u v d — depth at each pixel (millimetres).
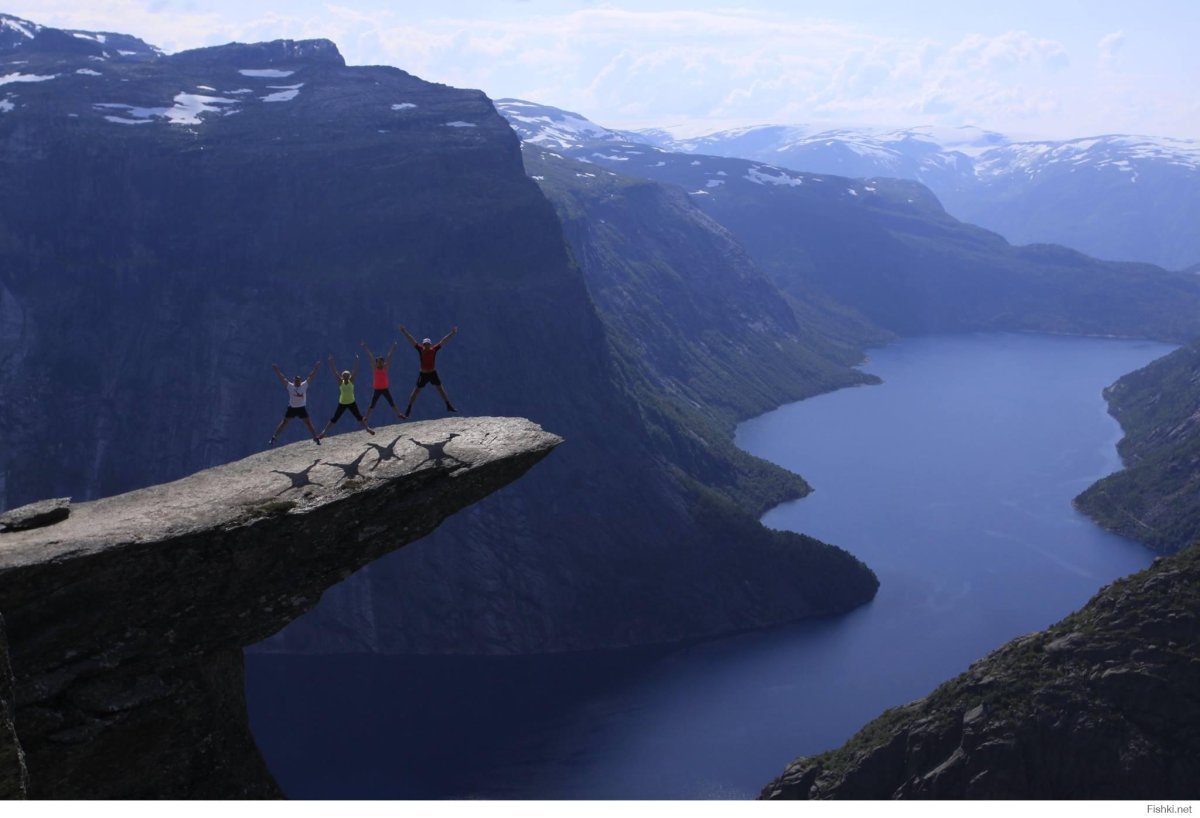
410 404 42281
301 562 36031
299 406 41281
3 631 28391
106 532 33625
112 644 33750
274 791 37406
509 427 40562
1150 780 99438
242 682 37875
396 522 37062
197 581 34531
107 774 33938
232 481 37562
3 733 27344
